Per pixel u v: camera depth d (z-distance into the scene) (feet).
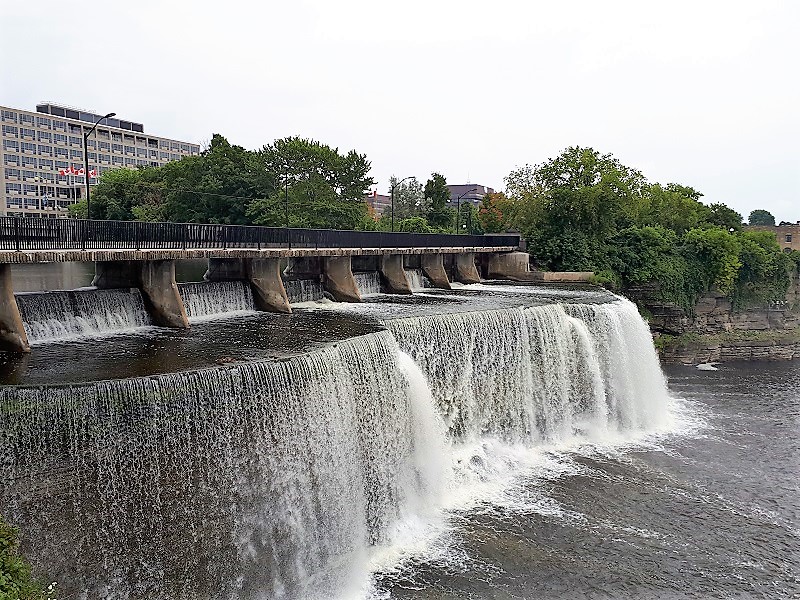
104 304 91.04
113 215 293.43
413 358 92.38
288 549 66.95
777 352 189.98
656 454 104.22
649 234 203.72
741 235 220.64
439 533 77.00
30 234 77.71
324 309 117.08
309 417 68.44
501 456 98.99
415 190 445.78
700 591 66.69
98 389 55.26
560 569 69.56
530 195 223.10
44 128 433.48
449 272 184.03
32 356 73.36
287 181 240.32
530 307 108.37
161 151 531.09
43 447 52.95
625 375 120.88
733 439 112.78
